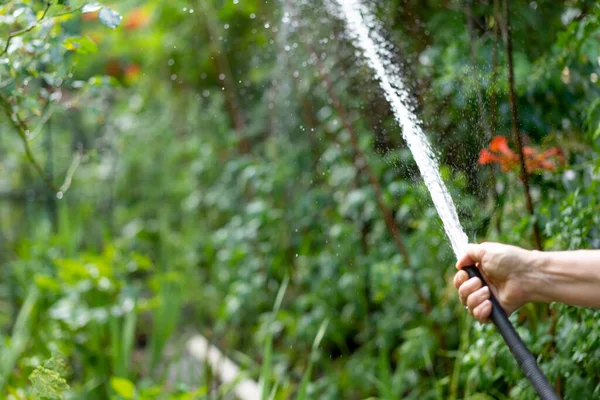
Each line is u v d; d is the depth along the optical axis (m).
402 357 2.47
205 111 3.87
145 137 4.52
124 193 4.78
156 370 3.03
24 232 4.13
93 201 4.55
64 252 3.52
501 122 2.03
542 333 1.87
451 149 2.01
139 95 4.37
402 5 2.33
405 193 2.34
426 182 1.71
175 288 3.15
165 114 4.41
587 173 1.99
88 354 2.83
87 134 4.25
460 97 2.05
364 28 2.26
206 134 3.95
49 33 1.82
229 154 3.69
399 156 2.23
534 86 2.05
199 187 4.00
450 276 2.37
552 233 1.87
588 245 1.77
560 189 1.99
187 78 3.82
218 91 3.75
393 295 2.63
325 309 2.81
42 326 2.96
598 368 1.75
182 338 3.23
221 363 2.92
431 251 2.39
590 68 2.04
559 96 2.09
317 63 2.58
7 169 3.93
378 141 2.44
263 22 2.96
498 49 2.10
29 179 4.07
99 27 3.92
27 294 3.24
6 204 4.15
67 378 2.75
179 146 4.20
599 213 1.75
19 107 1.98
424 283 2.44
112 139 4.33
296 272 3.11
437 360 2.49
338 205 2.93
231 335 3.26
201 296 3.61
